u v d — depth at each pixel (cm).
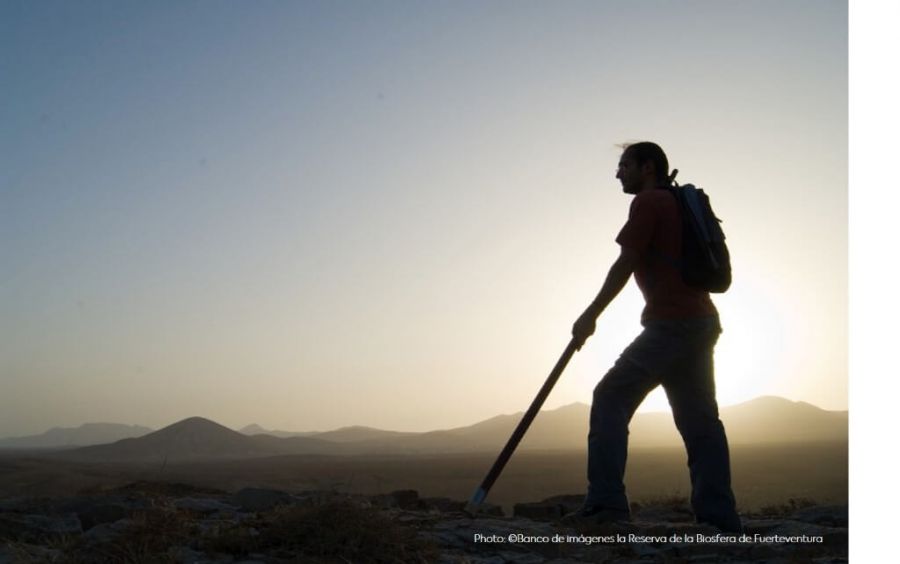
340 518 506
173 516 541
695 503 618
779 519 713
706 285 612
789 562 494
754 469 6850
